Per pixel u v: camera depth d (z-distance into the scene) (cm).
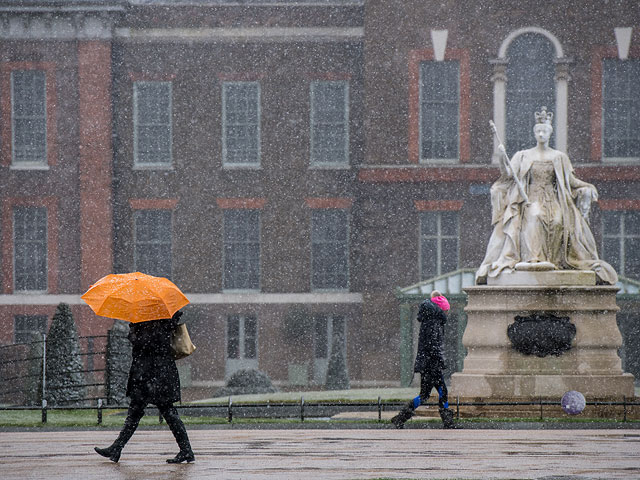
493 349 4888
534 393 4741
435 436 3516
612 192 11338
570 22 11519
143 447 3102
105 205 11838
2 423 4684
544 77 11669
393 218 11481
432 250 11525
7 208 11888
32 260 12006
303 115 11969
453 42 11544
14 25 11919
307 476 2261
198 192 11981
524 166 5019
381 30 11581
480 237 11425
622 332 10731
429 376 3938
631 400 4716
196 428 4197
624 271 11356
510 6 11556
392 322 11356
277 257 11881
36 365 6819
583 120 11519
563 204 4991
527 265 4888
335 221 12012
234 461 2617
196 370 11762
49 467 2491
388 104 11538
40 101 12031
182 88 12050
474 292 4941
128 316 2552
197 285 11906
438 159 11688
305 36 12000
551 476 2281
